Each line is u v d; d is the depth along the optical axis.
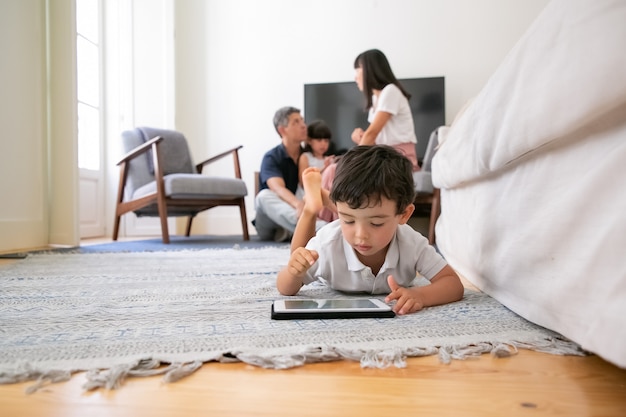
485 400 0.46
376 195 0.79
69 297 0.98
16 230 2.27
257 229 2.94
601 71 0.51
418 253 0.98
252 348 0.60
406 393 0.47
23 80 2.31
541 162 0.72
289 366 0.55
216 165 4.01
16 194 2.28
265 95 3.98
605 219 0.52
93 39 3.51
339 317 0.78
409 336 0.66
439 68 3.76
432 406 0.44
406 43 3.79
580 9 0.56
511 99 0.78
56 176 2.48
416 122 3.68
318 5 3.91
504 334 0.67
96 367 0.54
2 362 0.55
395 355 0.58
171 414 0.42
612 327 0.46
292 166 2.86
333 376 0.52
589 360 0.58
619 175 0.51
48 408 0.44
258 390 0.48
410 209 0.91
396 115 2.53
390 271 0.97
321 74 3.92
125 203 2.85
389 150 0.90
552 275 0.63
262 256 1.86
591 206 0.55
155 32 3.74
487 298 0.97
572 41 0.57
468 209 1.20
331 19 3.90
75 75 2.47
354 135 2.76
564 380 0.51
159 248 2.30
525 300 0.74
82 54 3.38
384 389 0.48
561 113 0.59
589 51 0.53
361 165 0.82
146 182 3.04
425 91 3.67
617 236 0.48
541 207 0.71
